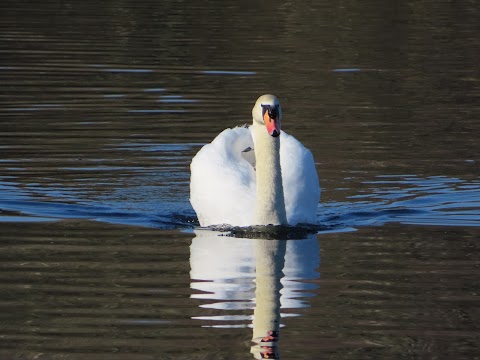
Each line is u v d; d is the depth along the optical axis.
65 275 11.89
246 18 34.19
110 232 14.01
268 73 25.69
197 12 35.19
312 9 36.34
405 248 13.27
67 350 9.59
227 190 14.85
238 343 9.81
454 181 16.89
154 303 10.96
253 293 11.35
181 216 15.16
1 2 36.22
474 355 9.55
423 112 21.95
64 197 15.73
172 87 23.88
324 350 9.68
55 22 32.47
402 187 16.53
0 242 13.29
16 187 16.17
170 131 19.94
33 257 12.61
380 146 19.14
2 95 22.70
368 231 14.22
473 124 20.94
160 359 9.38
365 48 29.39
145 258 12.71
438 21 34.25
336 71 26.19
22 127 19.98
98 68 25.86
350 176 17.23
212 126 20.36
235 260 12.73
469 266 12.42
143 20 33.34
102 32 30.92
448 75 25.91
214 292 11.34
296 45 29.67
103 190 16.22
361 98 23.23
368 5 37.44
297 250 13.26
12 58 26.81
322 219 14.93
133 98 22.69
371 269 12.32
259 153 14.37
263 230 14.30
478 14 35.78
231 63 26.88
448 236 13.88
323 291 11.46
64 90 23.33
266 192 14.35
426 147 19.06
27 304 10.84
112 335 9.98
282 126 20.56
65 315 10.55
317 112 21.81
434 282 11.80
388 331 10.20
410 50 29.16
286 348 9.70
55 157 18.00
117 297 11.12
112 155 18.27
